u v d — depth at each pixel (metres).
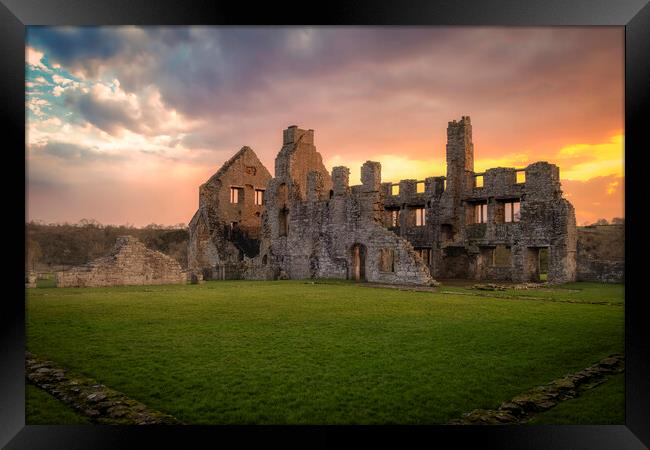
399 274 39.62
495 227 44.28
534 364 12.15
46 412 9.25
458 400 9.75
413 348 13.75
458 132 47.56
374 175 43.66
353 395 9.96
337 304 23.62
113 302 24.27
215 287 35.28
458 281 42.78
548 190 40.81
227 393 10.04
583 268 41.12
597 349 13.70
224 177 61.78
